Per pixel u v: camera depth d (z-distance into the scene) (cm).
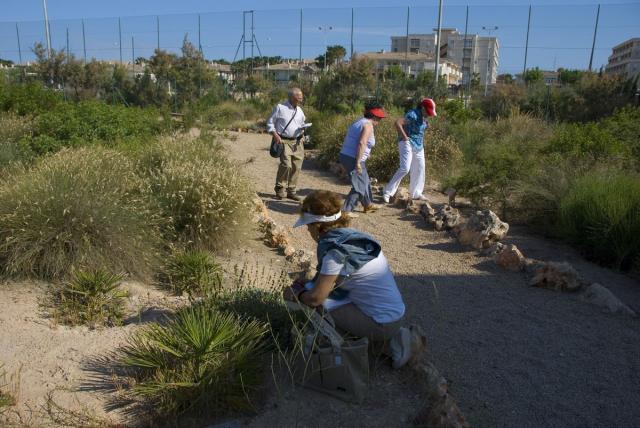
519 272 545
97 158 586
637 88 2098
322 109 2338
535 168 776
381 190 913
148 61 2792
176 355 299
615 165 795
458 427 269
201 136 1025
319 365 300
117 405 286
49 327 368
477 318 435
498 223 614
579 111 1961
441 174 1021
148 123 1136
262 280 484
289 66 5166
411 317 431
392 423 284
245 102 2558
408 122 779
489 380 343
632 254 562
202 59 2789
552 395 330
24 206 451
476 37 3631
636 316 445
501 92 2236
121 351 338
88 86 2812
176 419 277
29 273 438
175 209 546
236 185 587
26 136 796
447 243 636
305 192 903
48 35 3031
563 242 648
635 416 312
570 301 475
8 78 1706
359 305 323
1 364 317
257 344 330
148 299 428
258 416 285
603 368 364
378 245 323
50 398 288
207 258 479
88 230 457
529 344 394
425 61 5141
